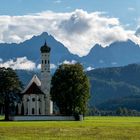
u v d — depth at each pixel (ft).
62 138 323.57
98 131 410.31
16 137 326.65
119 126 510.17
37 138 319.27
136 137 338.75
